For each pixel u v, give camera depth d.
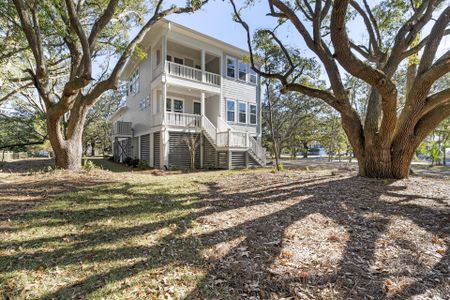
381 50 7.62
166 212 4.07
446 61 5.07
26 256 2.55
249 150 13.48
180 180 7.48
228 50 14.84
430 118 6.02
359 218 3.65
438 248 2.70
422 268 2.31
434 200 4.54
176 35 12.77
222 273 2.25
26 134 21.42
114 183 6.65
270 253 2.61
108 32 10.69
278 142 23.95
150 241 2.94
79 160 9.00
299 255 2.56
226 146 12.48
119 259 2.50
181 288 2.04
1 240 2.93
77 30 6.77
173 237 3.05
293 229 3.26
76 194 5.27
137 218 3.77
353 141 7.00
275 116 23.59
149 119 14.41
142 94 16.06
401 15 7.60
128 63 17.23
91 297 1.92
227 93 15.00
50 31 8.91
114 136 18.30
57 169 8.39
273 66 11.13
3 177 7.34
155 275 2.22
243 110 15.85
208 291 2.00
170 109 14.51
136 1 9.98
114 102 29.22
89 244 2.85
